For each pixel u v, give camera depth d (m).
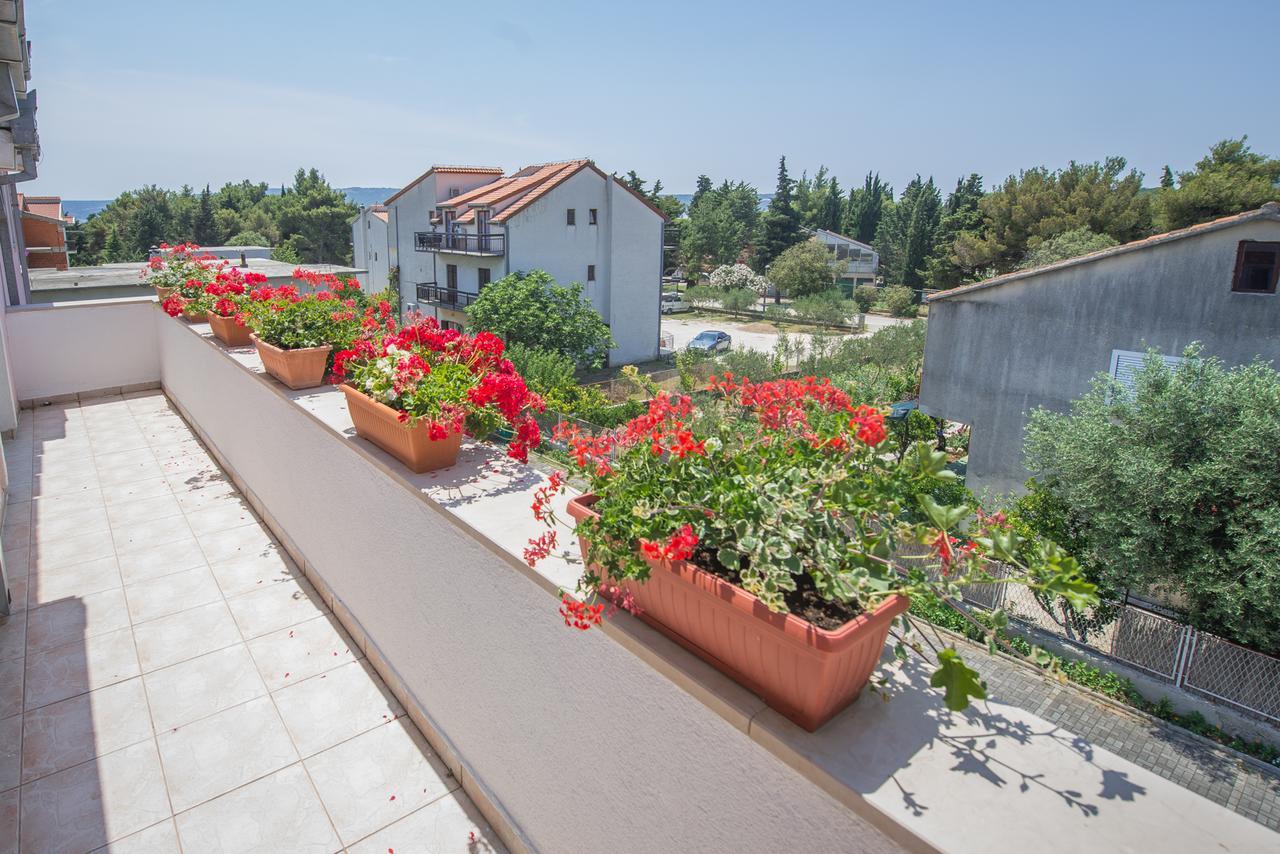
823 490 1.55
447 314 26.12
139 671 3.56
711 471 1.70
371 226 33.53
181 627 3.91
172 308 6.96
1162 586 7.33
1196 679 6.75
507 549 2.19
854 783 1.26
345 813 2.80
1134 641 7.10
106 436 6.84
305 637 3.84
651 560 1.56
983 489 11.06
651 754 1.76
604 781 1.97
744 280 45.75
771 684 1.44
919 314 42.66
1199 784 6.02
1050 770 1.32
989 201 36.88
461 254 23.59
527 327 21.44
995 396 10.93
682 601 1.58
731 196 58.78
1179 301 9.02
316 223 57.75
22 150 6.55
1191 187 28.27
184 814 2.78
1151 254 9.16
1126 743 6.40
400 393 2.84
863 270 51.00
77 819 2.74
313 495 3.99
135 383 8.39
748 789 1.49
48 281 16.31
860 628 1.31
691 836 1.67
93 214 66.56
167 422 7.30
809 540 1.49
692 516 1.60
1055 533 7.86
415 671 3.13
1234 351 8.71
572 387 16.39
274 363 4.22
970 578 1.42
